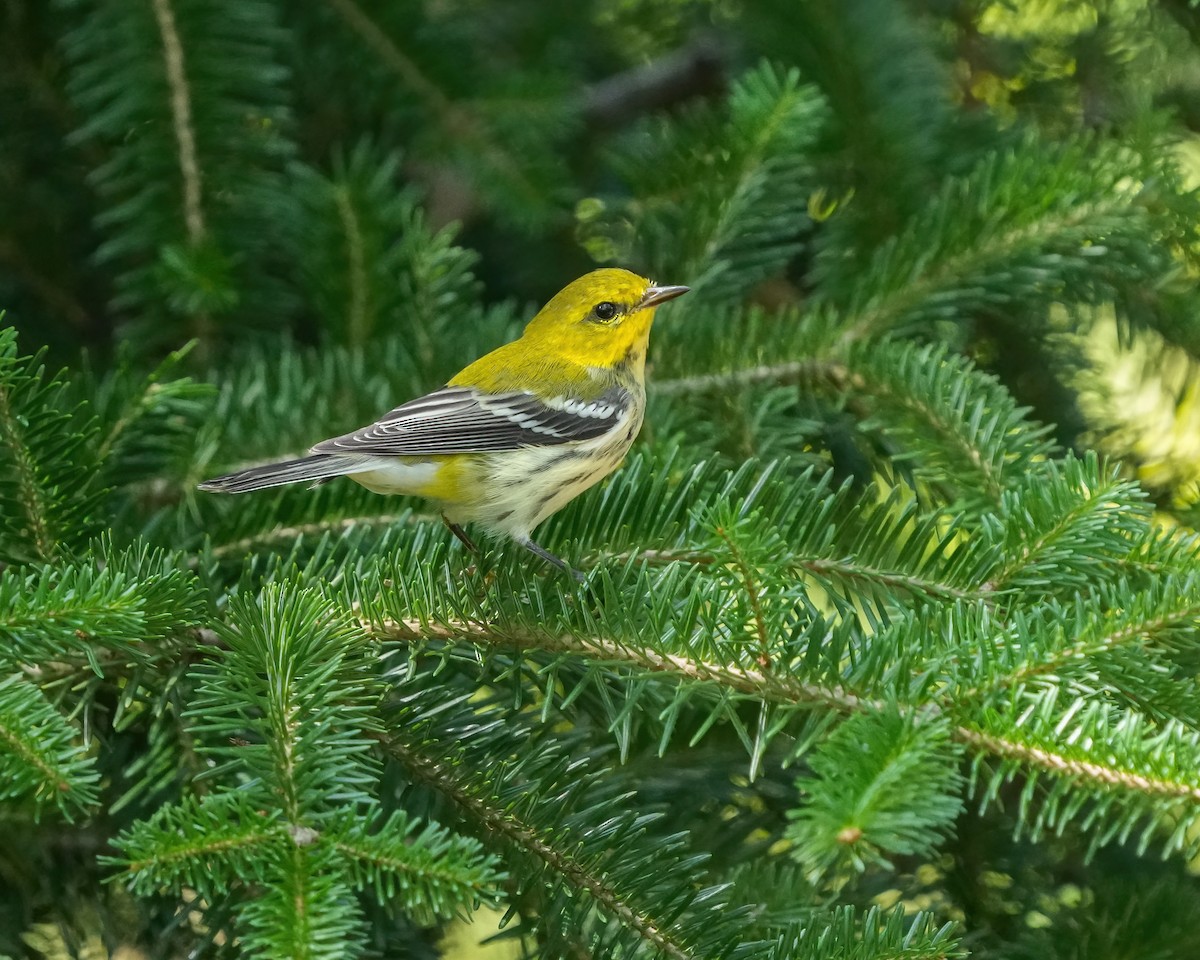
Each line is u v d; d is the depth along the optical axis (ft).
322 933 15.78
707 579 21.63
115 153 31.07
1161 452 34.58
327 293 32.48
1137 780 16.96
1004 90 39.86
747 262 33.71
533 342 31.17
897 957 18.07
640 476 25.58
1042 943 25.14
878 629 20.74
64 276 36.63
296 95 35.88
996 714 17.90
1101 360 36.65
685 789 27.40
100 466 23.90
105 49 30.07
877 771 16.10
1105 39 39.01
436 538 25.50
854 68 34.91
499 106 34.42
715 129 33.73
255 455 29.50
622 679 21.31
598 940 20.58
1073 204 30.32
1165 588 19.52
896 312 31.14
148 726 24.18
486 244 40.68
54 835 24.48
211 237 31.45
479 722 22.75
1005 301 31.32
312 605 20.06
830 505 24.14
